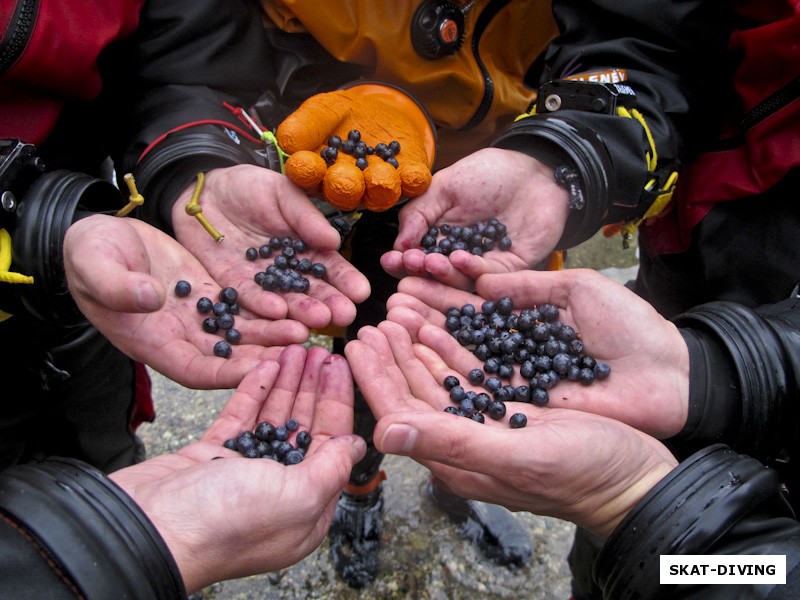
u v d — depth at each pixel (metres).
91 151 0.50
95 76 0.42
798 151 0.40
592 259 1.00
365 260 0.55
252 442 0.35
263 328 0.41
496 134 0.57
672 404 0.36
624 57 0.46
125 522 0.24
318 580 0.62
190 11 0.45
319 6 0.45
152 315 0.39
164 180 0.45
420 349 0.42
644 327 0.38
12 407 0.46
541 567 0.64
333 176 0.41
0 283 0.38
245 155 0.48
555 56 0.51
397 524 0.67
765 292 0.47
